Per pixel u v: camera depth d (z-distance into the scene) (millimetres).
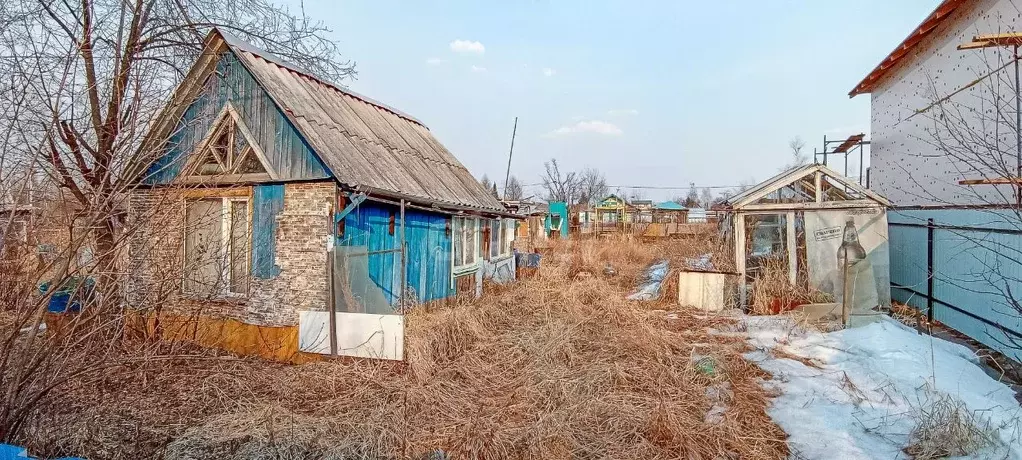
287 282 7852
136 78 5332
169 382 6312
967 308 9227
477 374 6961
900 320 10336
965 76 10320
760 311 11516
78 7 7184
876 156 15570
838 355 8188
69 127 5316
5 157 4488
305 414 5605
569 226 43250
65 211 4855
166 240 6867
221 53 8453
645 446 5074
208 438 4945
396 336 6891
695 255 20469
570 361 7422
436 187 11367
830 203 11500
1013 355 7645
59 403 5457
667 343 8375
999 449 4832
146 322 7105
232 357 6672
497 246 15953
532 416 5703
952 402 5445
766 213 12016
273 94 8047
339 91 11719
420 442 5125
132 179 5039
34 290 4422
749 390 6734
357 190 7891
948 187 10984
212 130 8398
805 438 5402
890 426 5555
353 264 8031
